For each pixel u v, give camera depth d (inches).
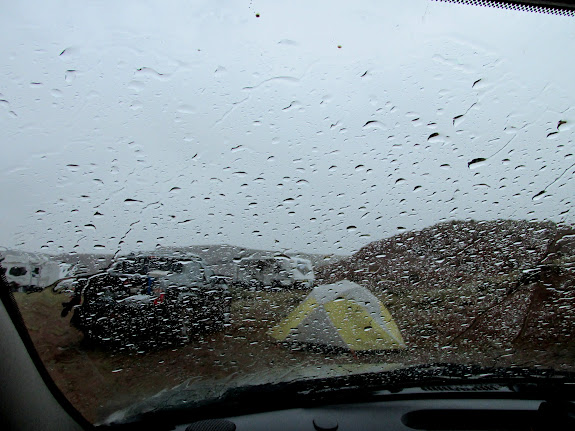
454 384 70.5
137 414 61.6
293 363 87.5
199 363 88.4
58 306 73.4
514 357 87.5
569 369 76.4
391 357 89.0
